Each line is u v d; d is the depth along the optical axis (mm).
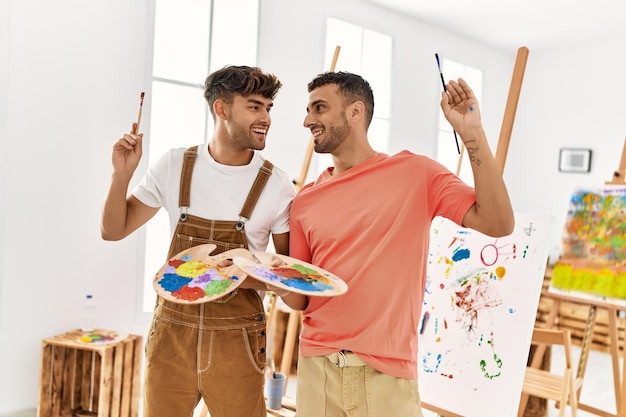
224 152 1706
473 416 2004
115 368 2922
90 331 3137
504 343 2018
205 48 3762
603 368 4590
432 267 2340
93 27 3158
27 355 3010
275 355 4031
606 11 4719
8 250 2912
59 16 3020
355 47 4652
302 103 4238
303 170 3121
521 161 6145
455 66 5590
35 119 2971
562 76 5863
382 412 1545
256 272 1497
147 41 3391
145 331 3488
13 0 2852
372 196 1636
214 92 1670
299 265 1608
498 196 1414
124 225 1752
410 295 1598
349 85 1666
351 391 1555
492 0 4555
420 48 5180
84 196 3188
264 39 3975
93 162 3215
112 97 3266
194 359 1628
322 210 1688
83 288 3205
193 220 1691
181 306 1643
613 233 3365
